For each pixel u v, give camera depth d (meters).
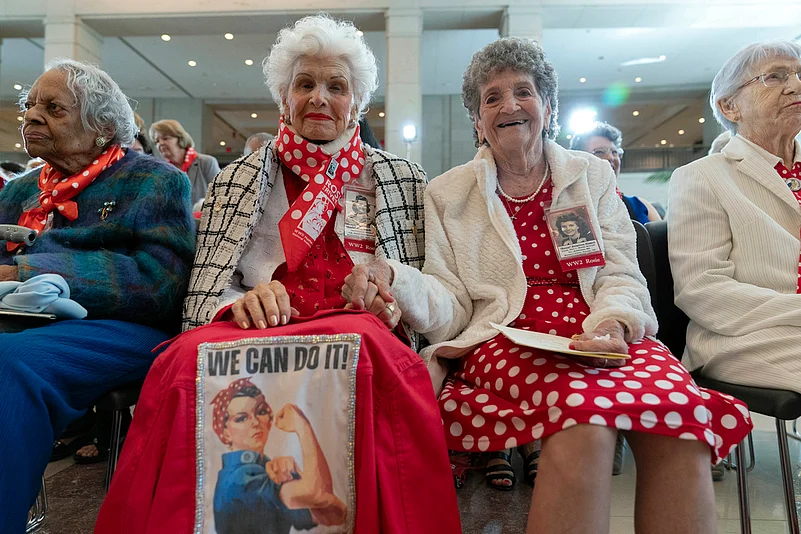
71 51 8.12
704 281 1.41
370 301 1.17
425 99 13.09
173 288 1.47
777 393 1.19
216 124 15.34
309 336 0.96
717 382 1.31
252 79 11.95
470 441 1.14
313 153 1.50
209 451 0.91
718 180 1.53
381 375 0.98
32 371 1.16
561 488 0.94
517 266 1.40
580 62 11.13
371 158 1.62
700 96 13.05
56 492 1.82
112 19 8.20
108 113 1.56
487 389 1.20
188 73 11.62
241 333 1.00
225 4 8.04
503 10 7.89
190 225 1.58
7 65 10.62
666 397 0.98
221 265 1.43
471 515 1.59
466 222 1.49
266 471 0.90
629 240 1.43
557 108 1.55
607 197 1.47
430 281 1.36
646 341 1.24
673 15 8.05
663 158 13.60
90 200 1.55
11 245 1.52
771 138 1.56
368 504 0.90
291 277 1.45
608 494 0.95
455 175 1.53
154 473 0.89
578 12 7.89
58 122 1.50
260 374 0.94
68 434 2.21
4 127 11.73
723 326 1.35
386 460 0.95
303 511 0.91
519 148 1.44
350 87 1.54
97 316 1.40
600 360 1.08
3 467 1.07
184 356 0.95
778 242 1.41
